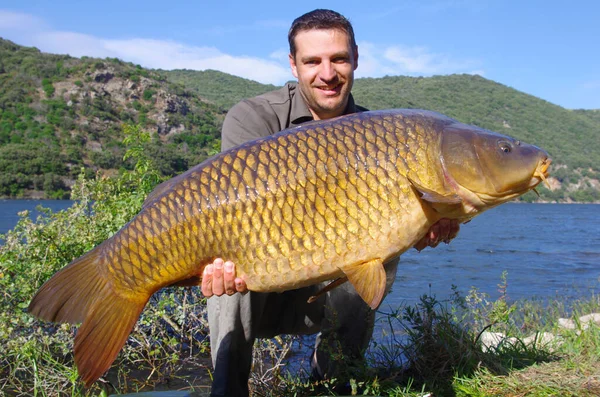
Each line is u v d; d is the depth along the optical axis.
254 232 2.28
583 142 111.00
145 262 2.31
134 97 64.12
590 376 3.00
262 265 2.30
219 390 2.91
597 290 8.62
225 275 2.30
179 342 4.39
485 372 3.13
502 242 18.88
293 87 3.33
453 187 2.38
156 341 4.41
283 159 2.30
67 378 3.54
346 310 3.15
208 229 2.29
